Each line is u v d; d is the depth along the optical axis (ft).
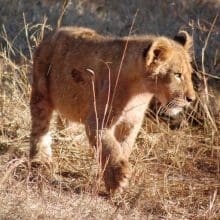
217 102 59.36
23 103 55.52
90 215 37.52
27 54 64.28
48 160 47.91
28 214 35.91
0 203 36.50
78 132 53.01
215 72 61.77
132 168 46.19
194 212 42.60
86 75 44.88
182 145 53.31
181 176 48.67
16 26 66.23
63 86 46.55
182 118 57.00
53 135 52.16
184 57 44.16
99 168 42.16
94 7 66.13
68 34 47.42
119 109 43.70
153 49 42.57
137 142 53.01
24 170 44.60
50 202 38.88
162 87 43.65
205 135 56.24
